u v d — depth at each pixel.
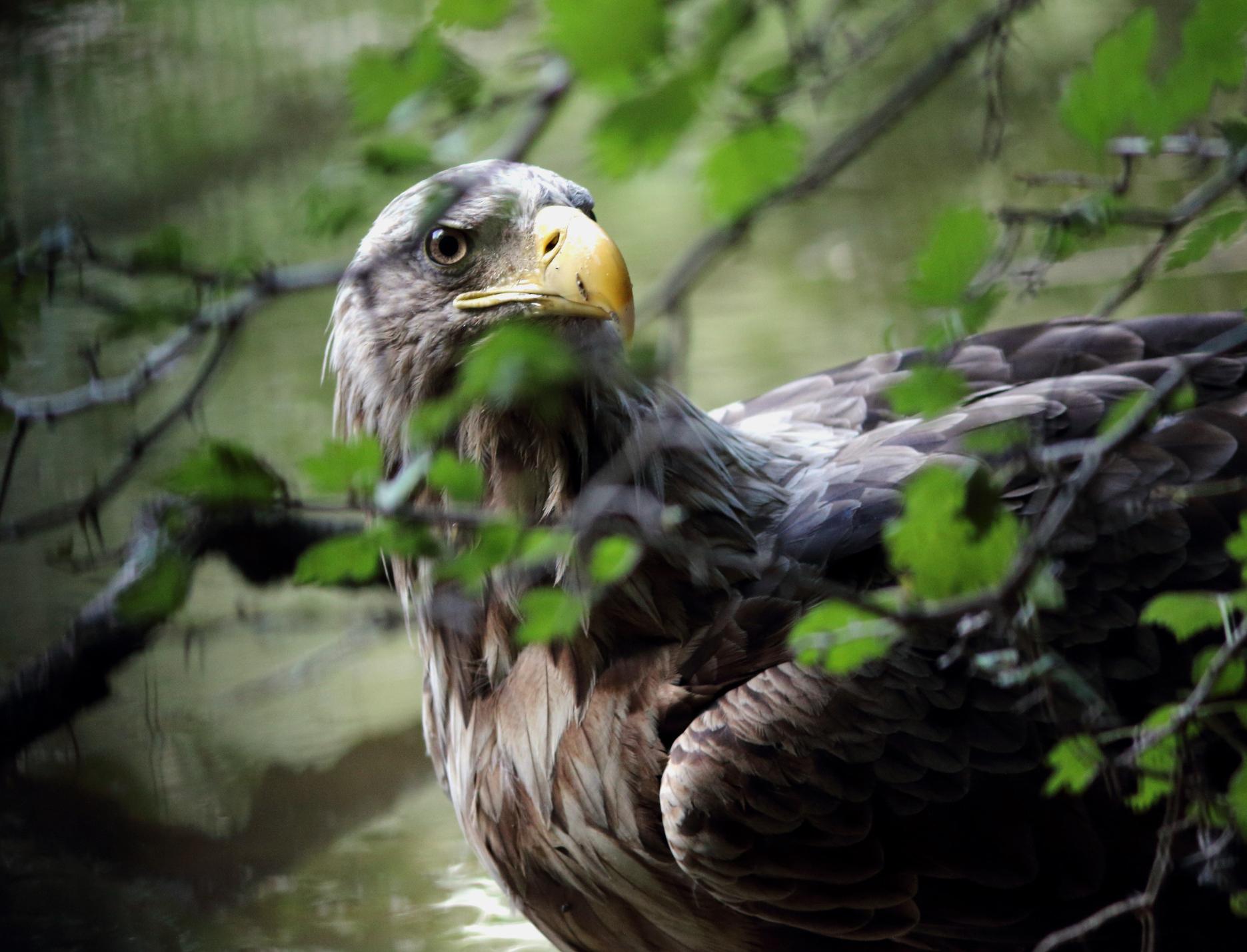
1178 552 7.30
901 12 4.47
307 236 4.66
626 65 3.32
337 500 4.04
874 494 7.51
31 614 12.70
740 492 7.81
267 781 11.24
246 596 12.87
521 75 4.32
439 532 6.85
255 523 4.73
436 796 11.16
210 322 4.15
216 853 10.43
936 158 19.47
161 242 4.23
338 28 23.39
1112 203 4.23
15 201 19.75
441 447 7.28
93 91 22.73
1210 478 7.36
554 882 7.97
